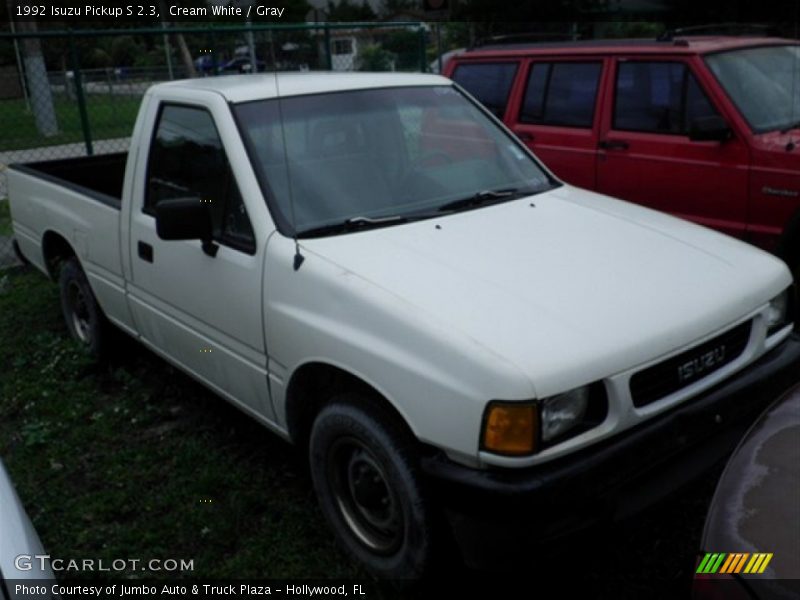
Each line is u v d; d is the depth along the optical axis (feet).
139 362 16.81
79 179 19.45
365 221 11.10
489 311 8.84
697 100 18.38
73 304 17.38
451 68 24.27
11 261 25.73
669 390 8.95
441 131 13.21
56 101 39.40
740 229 17.72
